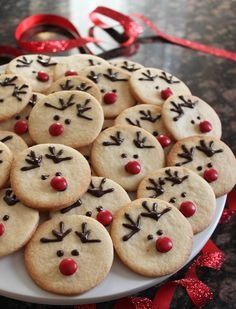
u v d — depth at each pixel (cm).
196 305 27
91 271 24
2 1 50
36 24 46
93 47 44
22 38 44
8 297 25
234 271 29
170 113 33
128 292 25
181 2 52
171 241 26
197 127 33
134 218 27
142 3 52
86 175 28
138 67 37
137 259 25
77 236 26
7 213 26
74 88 33
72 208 27
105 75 35
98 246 25
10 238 25
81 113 31
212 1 53
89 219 26
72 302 24
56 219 26
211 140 31
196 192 29
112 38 46
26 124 31
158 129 32
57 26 46
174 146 31
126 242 26
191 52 45
